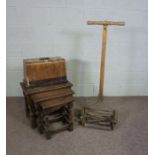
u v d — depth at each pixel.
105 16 2.26
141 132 1.91
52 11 2.21
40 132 1.85
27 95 1.77
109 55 2.43
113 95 2.66
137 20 2.30
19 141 1.75
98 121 2.00
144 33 2.36
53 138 1.80
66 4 2.19
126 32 2.34
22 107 2.34
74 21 2.26
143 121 2.10
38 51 2.35
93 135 1.85
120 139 1.80
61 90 1.86
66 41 2.34
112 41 2.37
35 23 2.23
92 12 2.24
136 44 2.41
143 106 2.43
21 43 2.30
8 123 2.01
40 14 2.21
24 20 2.21
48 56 2.38
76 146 1.70
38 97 1.74
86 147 1.69
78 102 2.46
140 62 2.50
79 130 1.92
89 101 2.50
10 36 2.26
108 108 2.31
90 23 1.82
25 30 2.25
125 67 2.51
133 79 2.58
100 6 2.22
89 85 2.56
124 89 2.63
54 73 1.88
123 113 2.25
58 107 1.80
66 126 1.87
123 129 1.96
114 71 2.52
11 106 2.36
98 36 2.33
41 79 1.83
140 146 1.71
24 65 1.85
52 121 2.02
